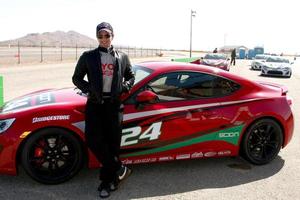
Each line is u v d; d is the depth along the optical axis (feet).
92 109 12.03
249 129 15.52
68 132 12.80
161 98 14.32
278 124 16.15
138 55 215.72
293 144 19.63
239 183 14.01
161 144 14.23
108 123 12.20
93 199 12.16
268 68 68.90
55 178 13.07
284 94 16.85
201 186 13.58
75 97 14.10
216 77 15.37
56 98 14.02
